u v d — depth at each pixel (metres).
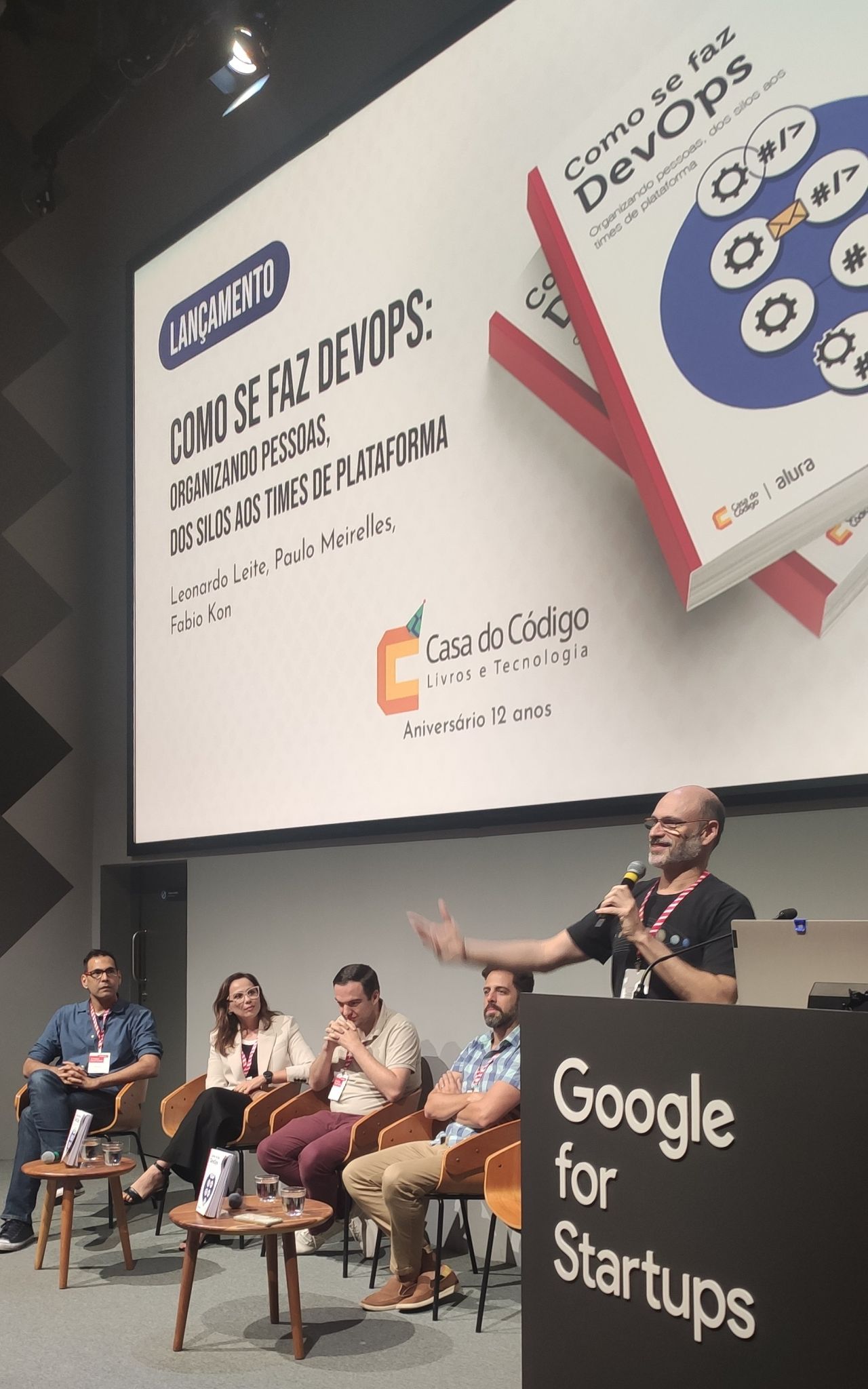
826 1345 1.25
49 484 6.84
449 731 4.23
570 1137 1.58
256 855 5.34
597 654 3.72
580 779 3.74
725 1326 1.35
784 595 3.19
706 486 3.42
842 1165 1.26
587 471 3.80
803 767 3.12
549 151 4.04
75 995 6.63
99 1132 4.62
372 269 4.75
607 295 3.78
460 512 4.27
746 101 3.42
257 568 5.24
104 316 6.95
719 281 3.44
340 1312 3.54
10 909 6.46
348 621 4.73
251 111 5.81
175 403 5.84
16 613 6.64
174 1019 6.17
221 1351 3.23
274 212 5.31
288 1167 4.03
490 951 2.49
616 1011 1.53
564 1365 1.55
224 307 5.57
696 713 3.40
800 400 3.20
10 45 6.84
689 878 2.86
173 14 5.33
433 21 4.78
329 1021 4.87
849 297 3.11
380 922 4.65
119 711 6.64
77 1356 3.22
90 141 7.07
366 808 4.56
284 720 5.02
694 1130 1.42
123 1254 4.13
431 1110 3.65
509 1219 3.15
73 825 6.73
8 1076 6.36
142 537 6.01
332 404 4.89
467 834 4.33
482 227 4.28
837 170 3.17
